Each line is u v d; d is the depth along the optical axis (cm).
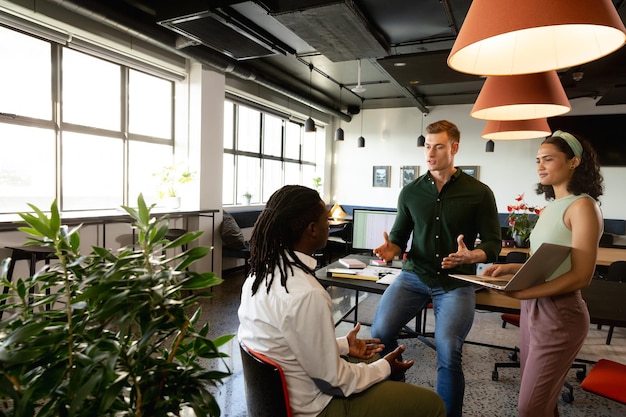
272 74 678
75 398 79
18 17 361
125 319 91
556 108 203
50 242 103
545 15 77
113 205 487
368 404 117
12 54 378
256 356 113
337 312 444
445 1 351
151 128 536
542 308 153
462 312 185
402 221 227
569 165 153
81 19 405
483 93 204
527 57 112
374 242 307
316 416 115
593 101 784
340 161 1018
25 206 395
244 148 743
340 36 386
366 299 501
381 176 977
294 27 363
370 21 396
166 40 416
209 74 561
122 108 492
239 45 421
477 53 109
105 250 110
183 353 117
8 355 82
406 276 215
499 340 361
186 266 107
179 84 562
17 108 384
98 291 92
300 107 862
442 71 551
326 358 110
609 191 779
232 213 659
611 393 158
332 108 852
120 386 87
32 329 86
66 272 102
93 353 90
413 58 493
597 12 76
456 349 175
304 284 112
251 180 770
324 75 693
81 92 444
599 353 338
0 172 375
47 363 93
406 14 382
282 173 865
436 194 205
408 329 350
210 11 338
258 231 124
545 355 150
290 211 119
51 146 415
